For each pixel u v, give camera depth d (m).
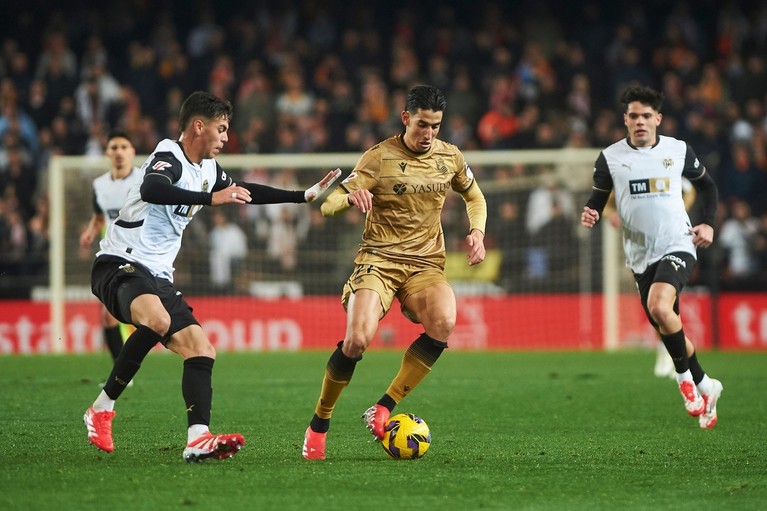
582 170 57.84
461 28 77.06
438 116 21.91
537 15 74.62
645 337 56.12
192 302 56.50
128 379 21.25
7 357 49.44
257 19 75.81
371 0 79.00
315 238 58.28
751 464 21.11
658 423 27.56
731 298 56.03
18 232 57.97
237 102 69.31
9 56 72.06
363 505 17.03
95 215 34.75
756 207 62.34
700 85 70.06
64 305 54.84
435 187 22.52
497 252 58.28
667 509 16.94
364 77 70.50
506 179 58.47
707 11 76.88
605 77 71.38
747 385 37.25
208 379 20.83
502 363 46.84
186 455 20.33
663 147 26.78
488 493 18.05
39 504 16.91
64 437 24.16
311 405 31.12
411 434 21.55
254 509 16.66
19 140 64.25
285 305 56.53
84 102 66.56
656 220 26.61
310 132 65.12
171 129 65.81
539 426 26.98
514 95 69.12
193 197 20.14
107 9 76.69
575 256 57.88
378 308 21.86
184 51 77.06
